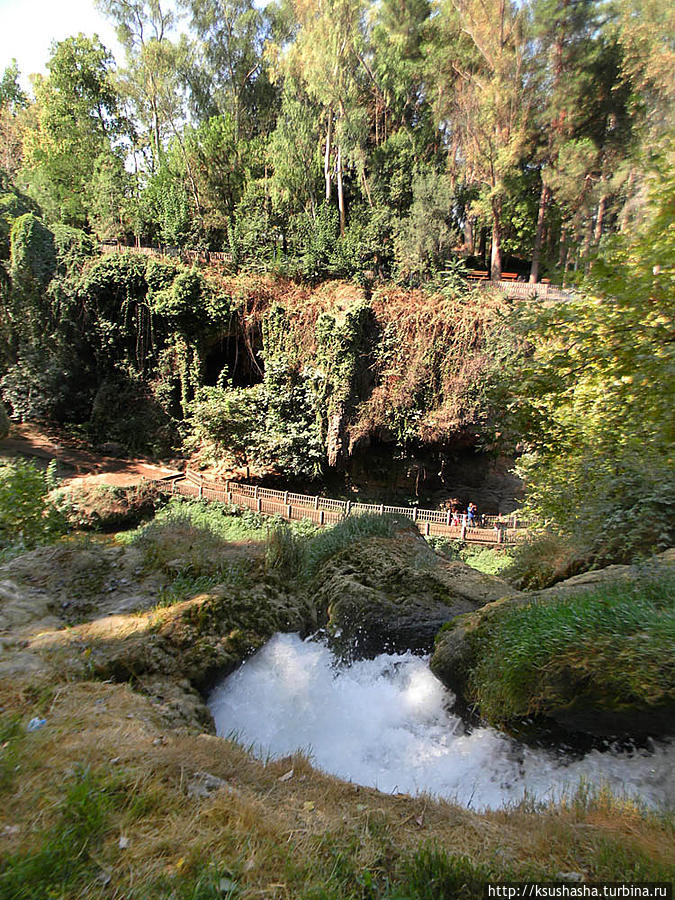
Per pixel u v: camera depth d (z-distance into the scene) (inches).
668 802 132.4
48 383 1026.7
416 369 938.1
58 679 162.6
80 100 1428.4
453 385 925.2
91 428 1051.9
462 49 1163.3
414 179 1133.1
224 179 1338.6
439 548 701.3
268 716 197.3
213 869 83.9
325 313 959.0
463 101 1136.2
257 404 954.7
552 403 331.9
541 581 341.1
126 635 198.8
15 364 1087.0
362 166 1173.7
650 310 279.7
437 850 98.2
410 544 345.7
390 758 179.8
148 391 1059.9
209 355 1100.5
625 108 1053.8
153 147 1409.9
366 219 1200.2
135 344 1058.7
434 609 264.4
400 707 209.5
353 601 262.1
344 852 97.3
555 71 1071.0
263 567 290.8
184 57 1343.5
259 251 1156.5
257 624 234.7
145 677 183.0
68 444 1015.6
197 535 316.2
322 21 1166.3
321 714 202.7
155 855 86.8
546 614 198.4
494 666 188.4
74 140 1398.9
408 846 103.2
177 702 171.5
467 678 200.5
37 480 421.7
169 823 96.0
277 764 136.7
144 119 1430.9
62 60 1400.1
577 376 319.9
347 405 938.7
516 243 1210.6
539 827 117.3
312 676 222.8
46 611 214.8
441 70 1159.6
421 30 1241.4
